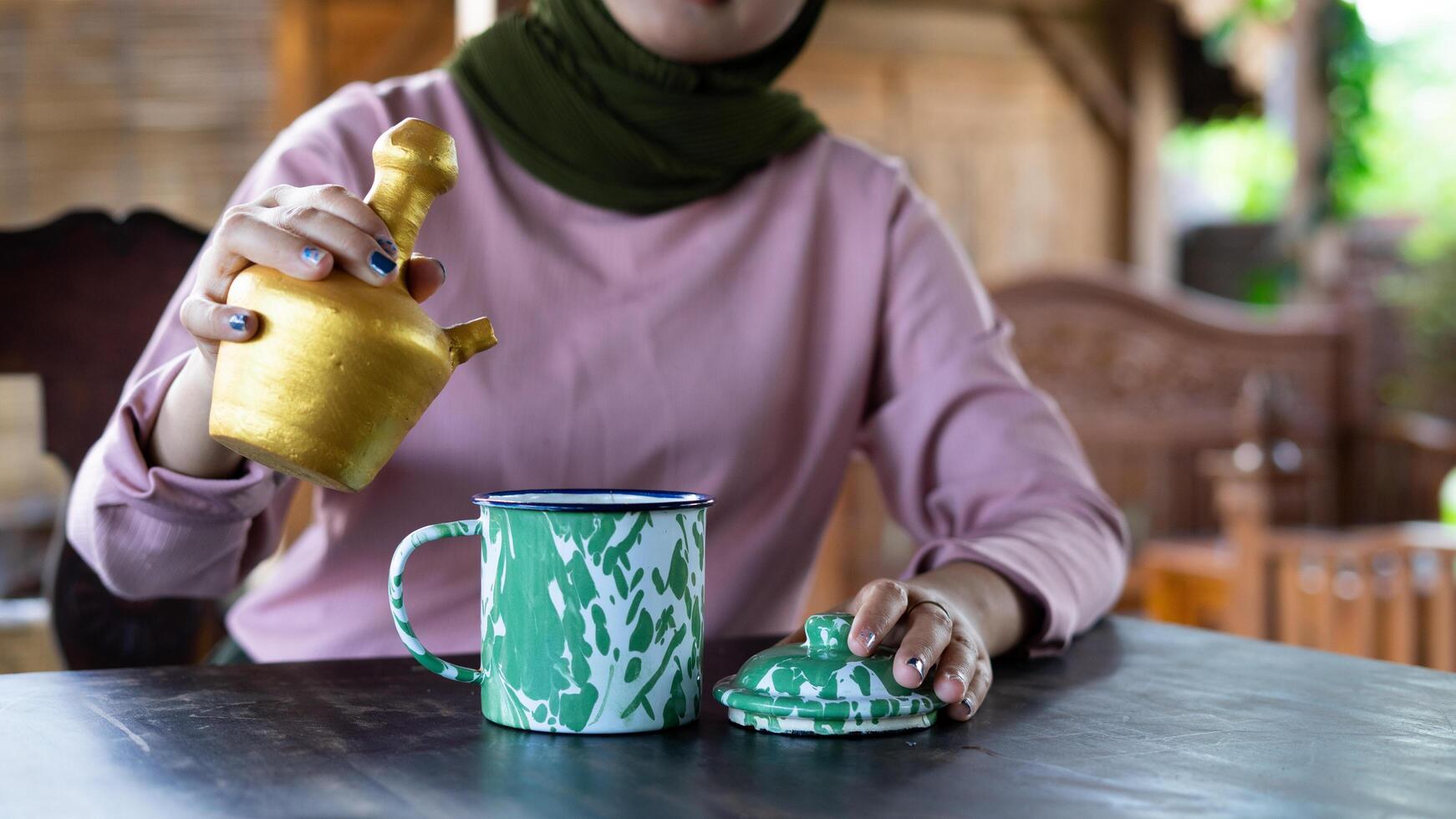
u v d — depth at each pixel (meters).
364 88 1.27
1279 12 6.11
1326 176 5.91
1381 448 4.93
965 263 1.40
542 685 0.74
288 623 1.21
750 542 1.26
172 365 0.94
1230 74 6.61
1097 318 4.74
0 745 0.71
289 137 1.22
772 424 1.27
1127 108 6.44
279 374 0.69
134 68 4.66
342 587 1.19
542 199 1.25
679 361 1.24
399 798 0.63
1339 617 2.73
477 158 1.25
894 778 0.67
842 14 6.01
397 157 0.74
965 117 6.24
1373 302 5.83
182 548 0.99
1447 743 0.75
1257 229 7.01
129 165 4.67
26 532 4.09
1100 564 1.11
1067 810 0.62
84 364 1.38
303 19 4.82
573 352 1.21
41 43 4.57
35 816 0.60
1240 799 0.64
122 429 0.94
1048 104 6.38
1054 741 0.75
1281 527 3.55
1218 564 3.07
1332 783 0.67
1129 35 6.39
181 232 1.41
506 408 1.19
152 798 0.63
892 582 0.82
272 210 0.73
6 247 1.36
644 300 1.24
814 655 0.78
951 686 0.77
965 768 0.69
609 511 0.74
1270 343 4.90
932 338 1.31
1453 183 7.80
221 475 0.97
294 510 4.23
